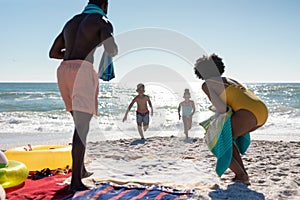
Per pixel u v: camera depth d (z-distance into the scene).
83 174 3.83
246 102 3.48
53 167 4.32
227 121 3.48
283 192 3.33
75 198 3.14
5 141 8.68
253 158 5.10
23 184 3.71
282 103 22.77
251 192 3.32
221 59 3.73
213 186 3.55
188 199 3.13
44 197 3.28
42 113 17.00
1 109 19.25
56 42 3.82
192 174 4.00
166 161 4.54
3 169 3.46
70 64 3.40
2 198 2.99
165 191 3.38
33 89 40.19
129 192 3.32
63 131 10.80
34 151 4.36
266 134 9.66
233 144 3.70
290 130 10.47
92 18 3.44
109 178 3.79
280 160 4.95
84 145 3.45
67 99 3.55
